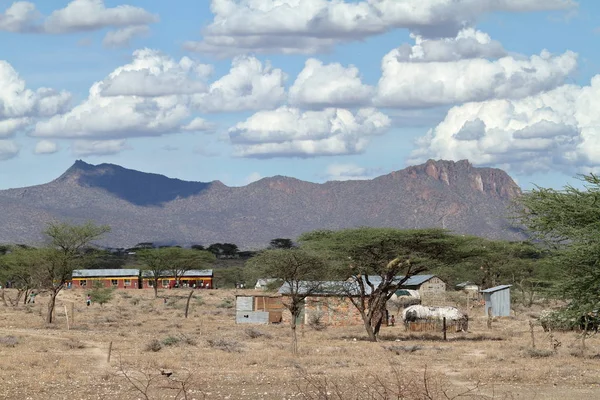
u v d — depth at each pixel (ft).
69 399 133.80
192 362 185.37
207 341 240.53
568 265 123.54
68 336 258.78
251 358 193.06
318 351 215.72
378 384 139.74
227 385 148.77
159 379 152.15
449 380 156.87
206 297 579.48
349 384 143.84
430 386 134.21
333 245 260.01
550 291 126.31
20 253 424.87
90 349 217.77
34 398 134.41
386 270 264.31
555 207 121.19
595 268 121.49
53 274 324.19
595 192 121.19
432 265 265.13
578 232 119.24
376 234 255.50
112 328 307.37
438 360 197.06
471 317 392.47
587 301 123.44
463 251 263.29
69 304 488.85
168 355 200.44
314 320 329.31
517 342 250.37
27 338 247.50
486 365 182.70
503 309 403.13
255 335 270.67
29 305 465.06
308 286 271.28
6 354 197.57
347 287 278.46
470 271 426.51
